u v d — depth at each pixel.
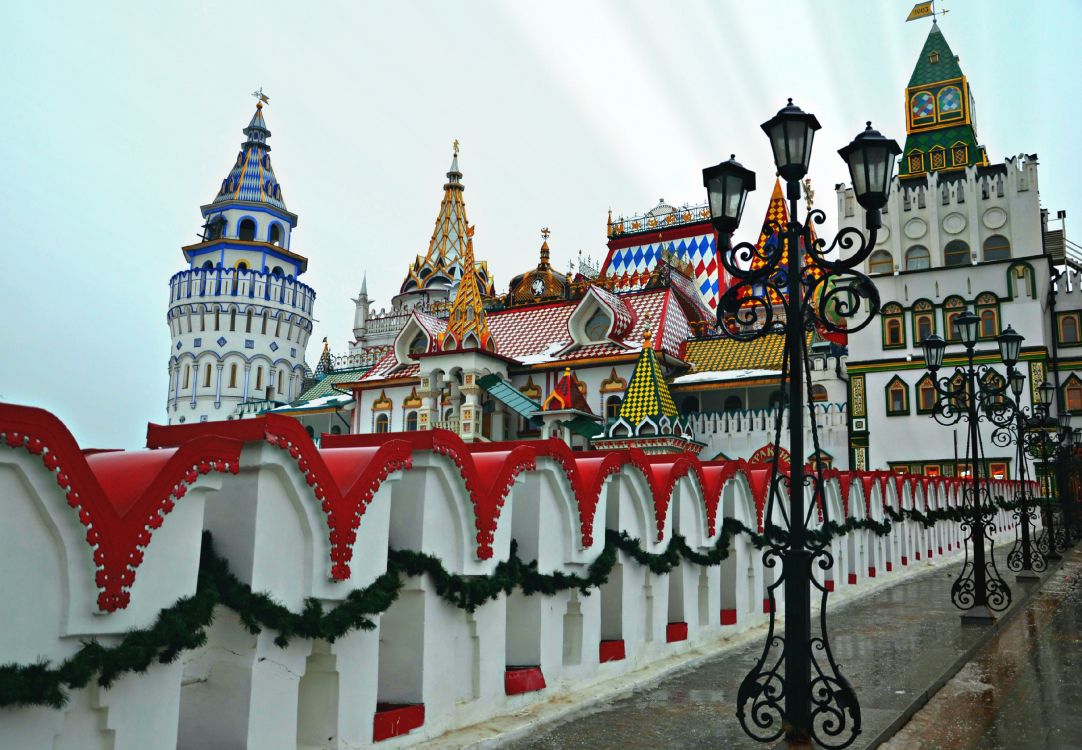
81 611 5.20
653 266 60.66
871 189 8.06
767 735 8.59
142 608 5.60
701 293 58.19
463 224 79.50
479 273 57.75
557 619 10.21
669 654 12.42
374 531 7.61
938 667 11.28
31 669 4.91
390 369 52.34
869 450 46.41
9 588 4.88
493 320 53.84
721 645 13.55
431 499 8.34
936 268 46.81
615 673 11.09
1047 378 43.97
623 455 11.61
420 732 8.01
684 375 46.88
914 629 14.58
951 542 30.02
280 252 74.88
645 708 9.76
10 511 4.90
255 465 6.50
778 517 16.81
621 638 11.41
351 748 7.24
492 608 9.09
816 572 17.72
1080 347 45.44
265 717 6.52
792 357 8.19
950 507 30.08
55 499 5.06
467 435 45.62
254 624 6.38
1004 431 41.31
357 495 7.29
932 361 16.95
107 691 5.39
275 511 6.68
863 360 47.31
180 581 5.90
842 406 46.88
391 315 79.31
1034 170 46.22
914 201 48.50
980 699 10.20
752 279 8.74
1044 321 45.28
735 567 14.76
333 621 6.95
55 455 5.00
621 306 48.34
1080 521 35.56
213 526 6.64
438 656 8.33
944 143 50.94
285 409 58.72
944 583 21.55
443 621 8.41
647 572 12.07
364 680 7.42
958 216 47.72
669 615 13.09
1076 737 8.62
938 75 52.22
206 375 70.19
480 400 47.16
